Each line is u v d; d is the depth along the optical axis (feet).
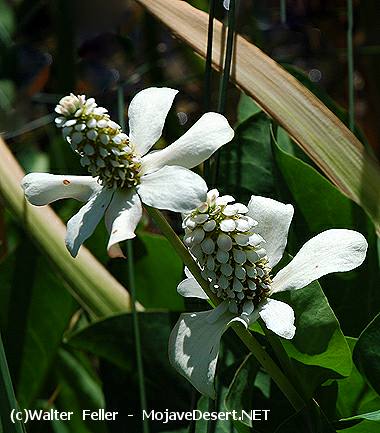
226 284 0.73
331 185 0.98
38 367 1.17
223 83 0.92
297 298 0.83
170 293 1.14
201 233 0.72
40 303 1.17
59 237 1.07
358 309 0.97
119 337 1.05
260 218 0.77
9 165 1.10
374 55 1.40
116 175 0.72
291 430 0.82
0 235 1.30
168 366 1.04
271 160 1.04
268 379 0.93
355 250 0.73
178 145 0.72
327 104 1.14
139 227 1.23
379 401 0.90
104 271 1.07
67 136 0.72
